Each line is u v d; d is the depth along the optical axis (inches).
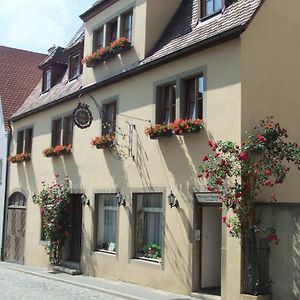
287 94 486.3
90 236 663.1
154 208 559.5
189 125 492.4
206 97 486.9
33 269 746.8
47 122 816.9
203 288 490.6
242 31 451.2
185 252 495.5
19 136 927.0
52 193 732.0
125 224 592.7
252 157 435.8
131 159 592.7
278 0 491.2
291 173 480.7
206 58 492.4
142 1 610.5
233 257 438.0
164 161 536.1
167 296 483.8
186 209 499.5
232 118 455.5
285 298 407.5
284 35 492.1
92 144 655.1
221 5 519.5
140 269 558.6
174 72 533.0
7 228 934.4
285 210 414.0
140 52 604.4
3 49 1166.3
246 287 427.5
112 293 510.9
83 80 722.2
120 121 620.1
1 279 647.8
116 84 635.5
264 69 470.0
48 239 730.8
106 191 636.1
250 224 428.5
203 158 447.2
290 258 407.2
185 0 621.0
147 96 573.0
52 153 765.3
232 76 460.8
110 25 682.2
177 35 570.6
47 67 903.1
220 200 464.1
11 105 1024.2
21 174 898.7
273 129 438.6
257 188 422.0
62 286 574.9
